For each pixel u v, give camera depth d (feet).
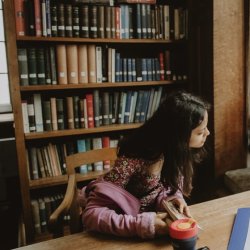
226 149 9.11
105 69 8.64
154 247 3.56
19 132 7.93
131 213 4.02
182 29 9.23
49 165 8.54
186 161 3.97
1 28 9.41
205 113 3.97
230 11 8.55
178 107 3.89
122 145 4.34
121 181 4.07
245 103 9.14
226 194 8.84
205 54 8.88
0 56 9.51
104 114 8.86
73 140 9.11
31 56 7.91
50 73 8.16
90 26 8.24
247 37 8.81
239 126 9.18
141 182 4.27
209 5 8.48
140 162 4.09
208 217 4.12
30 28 7.75
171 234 3.00
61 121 8.46
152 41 8.88
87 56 8.38
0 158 9.16
